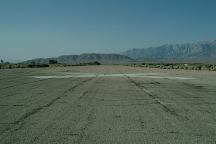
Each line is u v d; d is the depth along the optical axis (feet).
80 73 173.47
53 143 25.52
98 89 74.08
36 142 25.81
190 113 40.78
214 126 32.58
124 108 44.70
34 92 66.74
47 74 158.51
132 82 99.55
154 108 44.91
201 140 26.58
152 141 26.17
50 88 76.43
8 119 35.99
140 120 35.68
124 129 30.86
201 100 54.49
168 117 37.73
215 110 43.45
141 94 63.46
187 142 25.90
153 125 32.89
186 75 150.41
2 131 29.81
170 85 87.76
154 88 77.66
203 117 37.88
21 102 50.65
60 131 29.84
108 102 50.98
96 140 26.48
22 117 37.24
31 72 184.75
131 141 26.18
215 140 26.61
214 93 66.39
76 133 29.04
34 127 31.68
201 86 84.84
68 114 39.40
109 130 30.35
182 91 70.44
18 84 89.40
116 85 86.63
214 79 117.29
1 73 168.14
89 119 36.09
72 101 52.06
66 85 86.12
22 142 25.80
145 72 191.11
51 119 36.01
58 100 53.31
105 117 37.40
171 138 27.25
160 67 332.19
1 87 79.15
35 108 44.34
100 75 149.79
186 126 32.48
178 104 49.34
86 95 61.11
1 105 47.26
